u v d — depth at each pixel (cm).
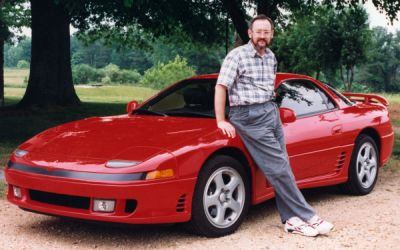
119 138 475
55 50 2073
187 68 8462
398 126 1792
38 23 2061
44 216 546
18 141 1163
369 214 560
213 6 2091
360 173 644
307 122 567
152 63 12738
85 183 426
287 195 487
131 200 427
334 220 536
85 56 14212
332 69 3481
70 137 496
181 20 2003
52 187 441
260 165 484
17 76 11775
